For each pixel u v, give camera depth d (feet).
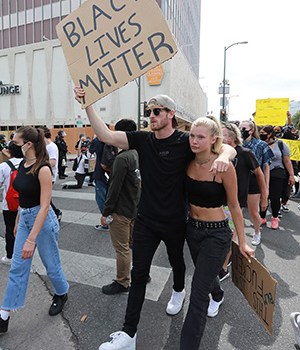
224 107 68.13
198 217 6.95
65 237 15.52
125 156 9.25
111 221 9.63
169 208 7.08
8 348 7.54
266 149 14.47
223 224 6.86
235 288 10.49
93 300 9.68
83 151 30.32
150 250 7.38
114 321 8.63
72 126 89.56
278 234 16.26
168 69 77.15
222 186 6.69
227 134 10.85
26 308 9.22
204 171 6.64
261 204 12.94
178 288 8.86
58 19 100.01
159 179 7.06
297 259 13.10
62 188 29.68
